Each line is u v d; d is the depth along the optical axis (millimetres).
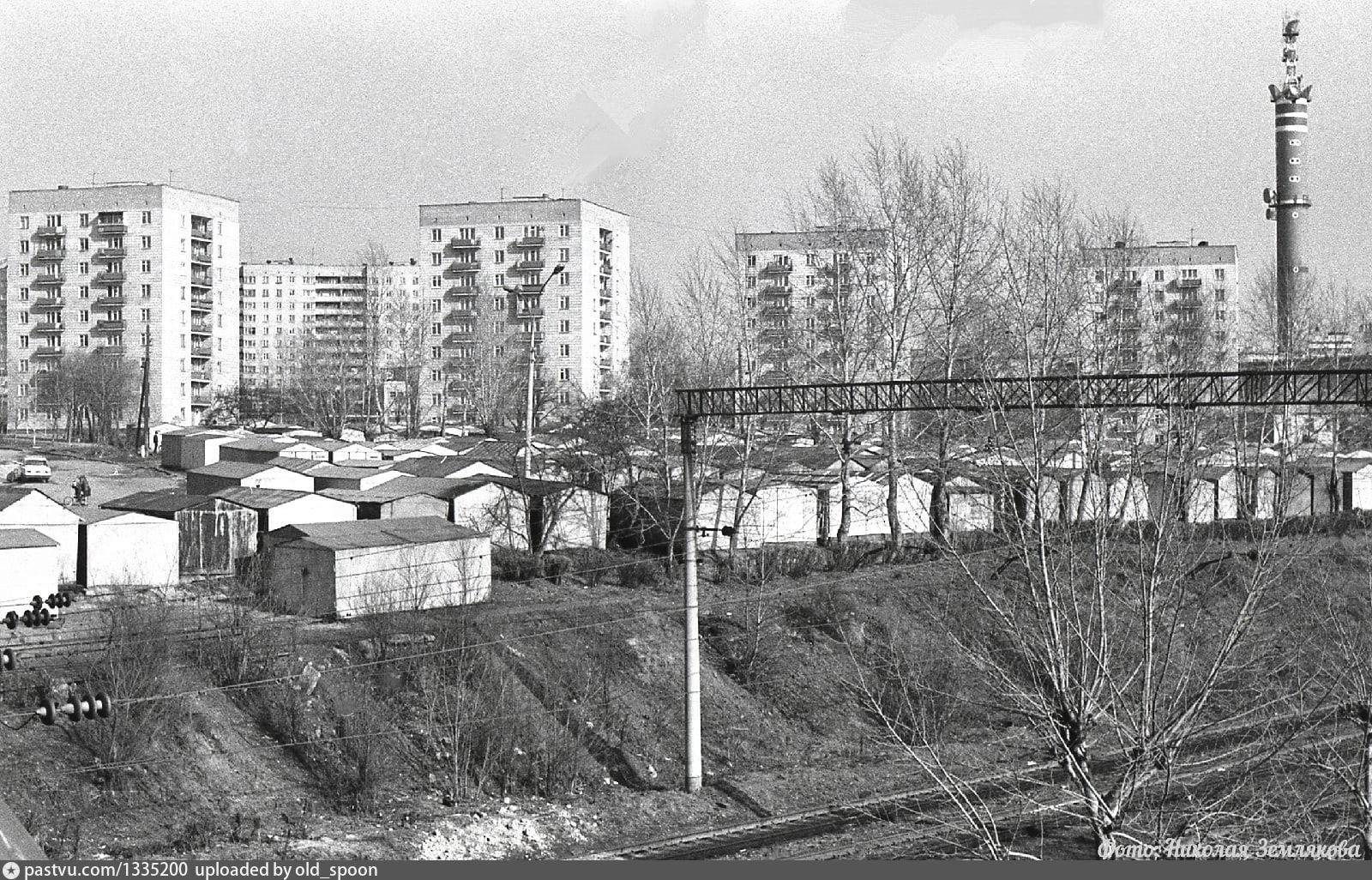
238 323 120812
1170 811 25016
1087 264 63875
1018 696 23781
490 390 100625
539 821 32031
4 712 31047
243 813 30625
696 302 62469
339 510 52156
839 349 56094
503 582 47812
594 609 43938
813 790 36469
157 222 111875
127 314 112500
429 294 110438
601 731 38188
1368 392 28016
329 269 176750
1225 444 57188
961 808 24766
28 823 28109
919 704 40188
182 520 48000
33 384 113125
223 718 33531
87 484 65938
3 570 40250
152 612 36062
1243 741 26938
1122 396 31406
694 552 35750
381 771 33125
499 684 37125
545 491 52312
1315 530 46281
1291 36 91688
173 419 112688
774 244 92812
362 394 120562
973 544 49875
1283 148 91250
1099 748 38094
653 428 55406
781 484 57094
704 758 38500
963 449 53594
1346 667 27812
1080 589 27438
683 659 42625
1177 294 111125
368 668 36656
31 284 114438
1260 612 26000
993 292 55188
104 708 26688
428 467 64062
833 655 44094
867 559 52281
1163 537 25984
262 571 43688
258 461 75500
